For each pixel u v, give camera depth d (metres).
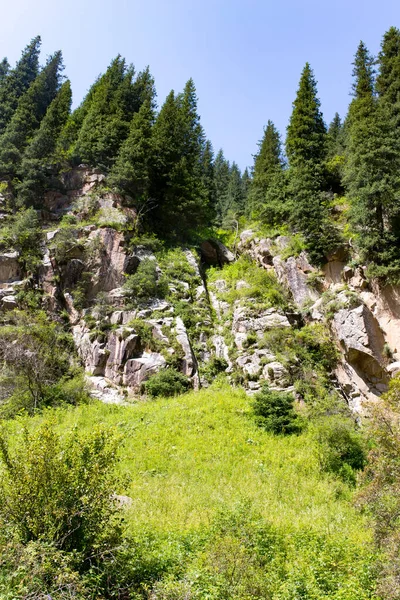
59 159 37.78
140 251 32.75
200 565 7.62
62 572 6.21
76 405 21.86
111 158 38.53
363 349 22.55
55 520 6.94
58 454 7.77
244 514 9.34
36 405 21.03
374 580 7.37
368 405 9.43
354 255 26.64
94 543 7.24
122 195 35.59
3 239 30.20
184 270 33.22
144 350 25.67
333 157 35.53
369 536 9.95
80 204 34.59
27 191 34.47
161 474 14.23
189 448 16.34
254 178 43.44
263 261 33.31
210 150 57.25
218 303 31.61
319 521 11.27
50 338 25.69
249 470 14.80
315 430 16.97
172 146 40.19
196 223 41.28
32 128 41.81
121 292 28.89
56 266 29.98
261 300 28.64
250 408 19.95
